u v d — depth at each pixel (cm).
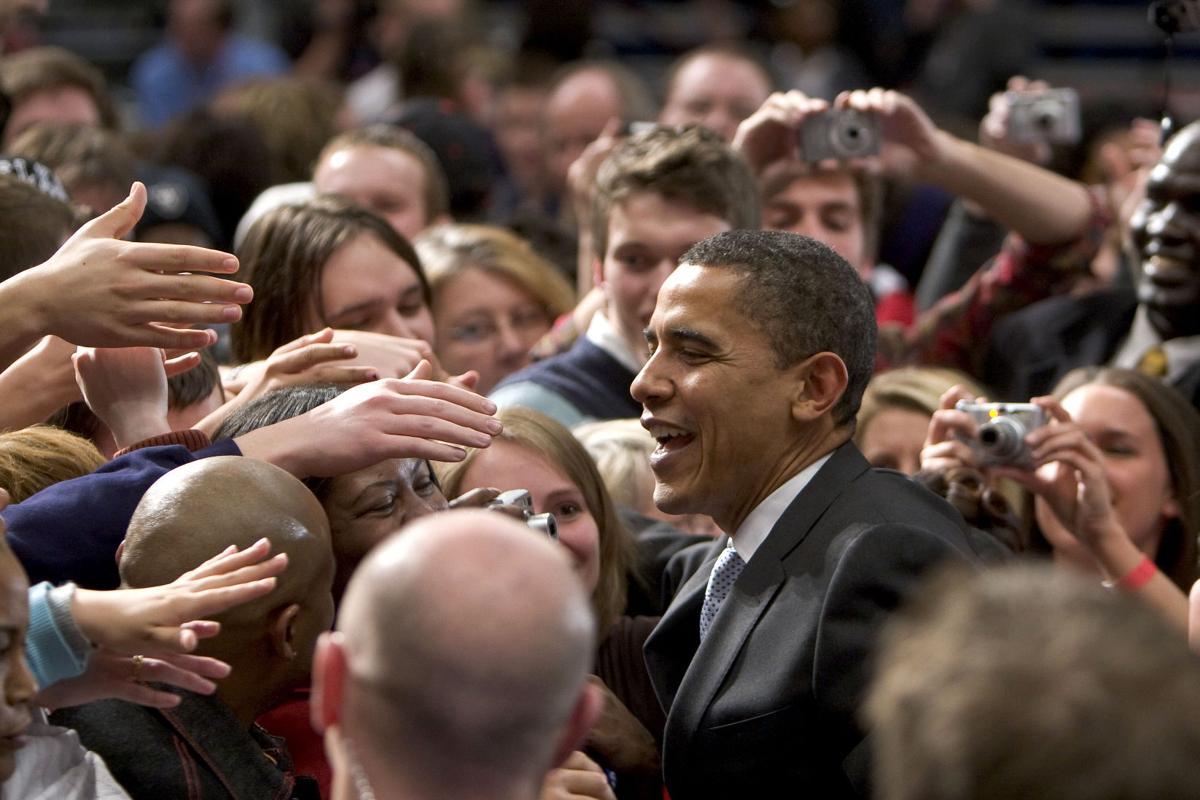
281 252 834
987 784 303
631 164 857
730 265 585
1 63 1337
